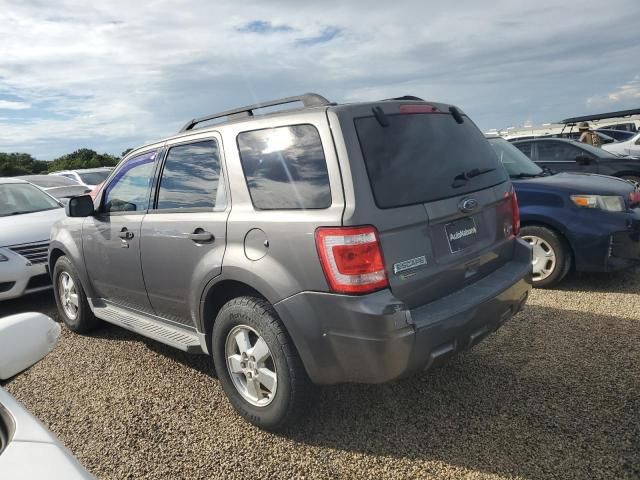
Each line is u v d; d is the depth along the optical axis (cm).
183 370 392
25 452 128
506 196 336
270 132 289
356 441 285
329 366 259
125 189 400
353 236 243
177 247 331
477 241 306
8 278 550
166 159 362
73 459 129
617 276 568
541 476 245
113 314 425
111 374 391
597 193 502
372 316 240
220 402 338
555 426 283
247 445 288
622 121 1966
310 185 264
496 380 341
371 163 259
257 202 289
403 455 269
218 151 317
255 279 277
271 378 285
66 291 489
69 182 1130
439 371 358
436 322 256
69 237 456
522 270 324
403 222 257
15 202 694
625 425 279
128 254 380
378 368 245
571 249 516
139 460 280
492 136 663
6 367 175
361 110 270
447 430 288
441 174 290
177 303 347
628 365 348
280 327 275
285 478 258
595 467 247
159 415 326
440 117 314
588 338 399
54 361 423
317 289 255
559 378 338
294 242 262
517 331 423
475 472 252
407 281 259
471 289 295
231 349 307
